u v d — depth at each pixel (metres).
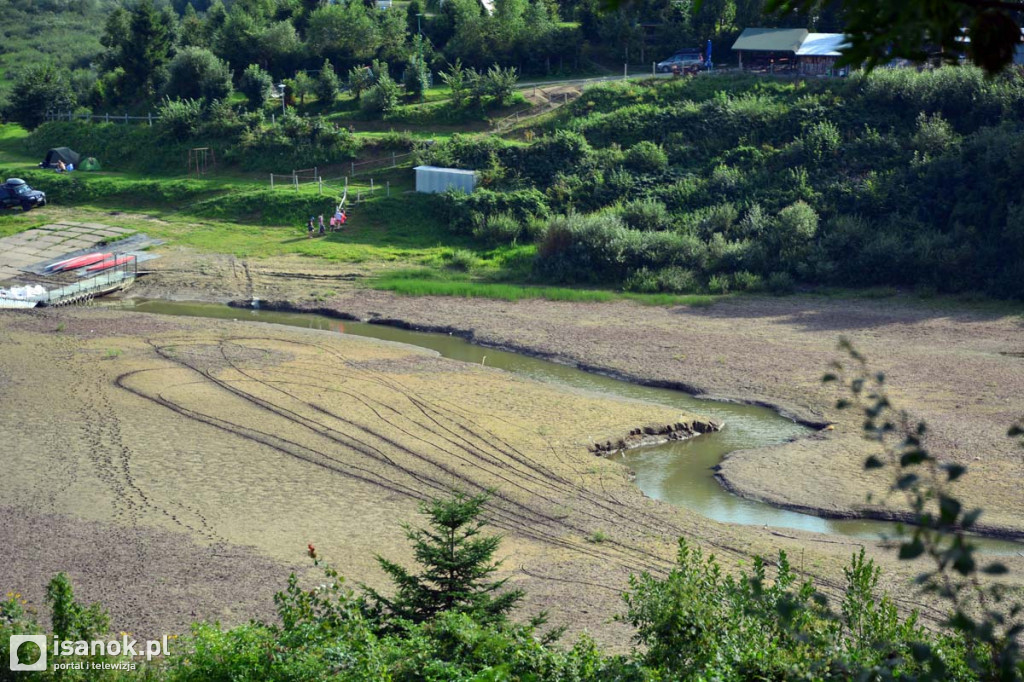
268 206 63.31
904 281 49.84
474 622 12.90
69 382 35.06
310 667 12.16
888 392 34.34
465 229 59.69
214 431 30.41
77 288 50.44
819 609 6.95
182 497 25.17
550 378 38.16
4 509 23.86
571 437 30.61
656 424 31.81
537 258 54.78
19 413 31.53
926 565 21.41
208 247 58.31
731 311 46.69
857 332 42.34
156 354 39.19
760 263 51.94
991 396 33.53
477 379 36.78
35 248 58.72
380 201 62.66
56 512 23.80
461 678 11.62
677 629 12.46
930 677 5.79
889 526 24.53
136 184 68.19
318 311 48.28
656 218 57.16
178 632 17.66
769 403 34.47
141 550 21.64
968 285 48.22
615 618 14.27
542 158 64.69
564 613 18.78
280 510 24.56
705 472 28.61
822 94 66.38
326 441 29.81
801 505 25.83
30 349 39.50
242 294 50.88
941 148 57.75
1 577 19.97
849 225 52.62
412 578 14.29
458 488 26.41
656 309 47.41
